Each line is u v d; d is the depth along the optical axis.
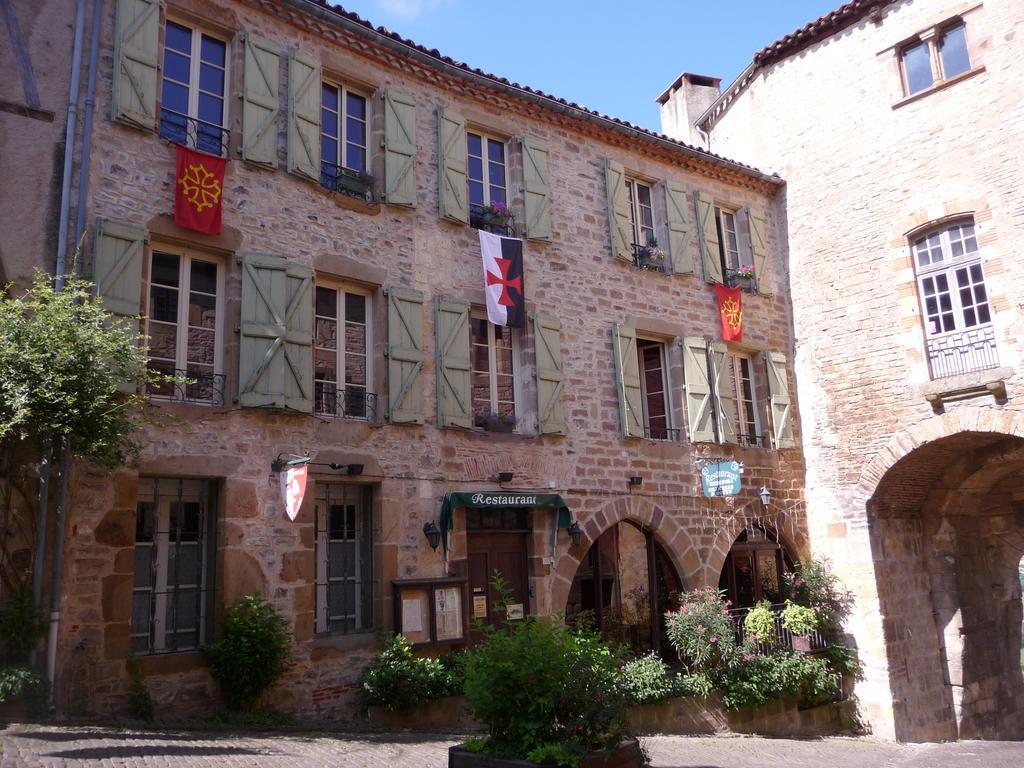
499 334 12.07
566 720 6.18
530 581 11.48
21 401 6.61
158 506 8.82
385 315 10.62
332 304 10.52
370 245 10.73
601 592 13.05
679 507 13.19
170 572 8.79
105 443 7.20
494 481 11.21
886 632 13.90
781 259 15.99
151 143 9.22
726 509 13.80
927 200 13.95
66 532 7.86
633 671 11.00
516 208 12.49
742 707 12.12
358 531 10.26
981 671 15.38
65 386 6.92
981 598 15.98
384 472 10.22
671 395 13.80
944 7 14.08
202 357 9.38
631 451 12.79
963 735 14.59
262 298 9.54
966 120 13.66
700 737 11.16
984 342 13.09
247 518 9.06
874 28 15.01
